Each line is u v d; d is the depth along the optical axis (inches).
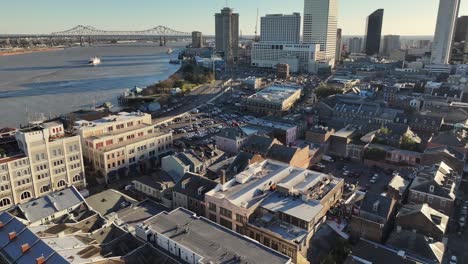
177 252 3307.1
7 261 3110.2
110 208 4480.8
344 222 4377.5
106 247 3427.7
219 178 4918.8
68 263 2896.2
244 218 4067.4
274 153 6038.4
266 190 4552.2
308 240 3917.3
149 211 4407.0
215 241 3366.1
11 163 4953.3
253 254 3169.3
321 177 4899.1
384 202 4229.8
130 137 6697.8
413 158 6348.4
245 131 7529.5
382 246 3688.5
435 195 4655.5
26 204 4104.3
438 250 3683.6
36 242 3203.7
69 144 5531.5
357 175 6225.4
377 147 6811.0
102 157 5984.3
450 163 5733.3
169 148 7194.9
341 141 7101.4
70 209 4215.1
